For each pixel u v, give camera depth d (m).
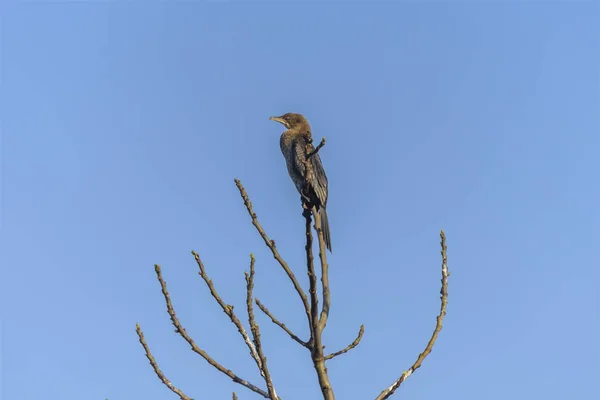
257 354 10.27
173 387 10.30
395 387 10.44
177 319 10.48
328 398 10.48
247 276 10.02
